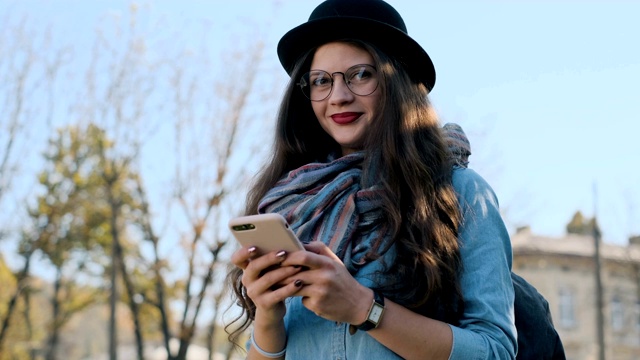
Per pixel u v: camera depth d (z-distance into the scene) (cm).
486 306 214
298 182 238
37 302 2759
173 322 1909
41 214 2131
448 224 223
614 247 3588
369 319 205
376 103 242
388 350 217
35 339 2647
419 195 223
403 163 228
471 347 207
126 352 4081
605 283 4000
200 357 1980
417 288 215
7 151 2116
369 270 222
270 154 271
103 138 1881
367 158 234
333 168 238
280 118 268
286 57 264
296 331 231
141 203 1823
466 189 230
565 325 3988
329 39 251
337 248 225
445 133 247
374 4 255
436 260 215
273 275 205
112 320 2097
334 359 223
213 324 1688
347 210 228
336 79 246
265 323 223
